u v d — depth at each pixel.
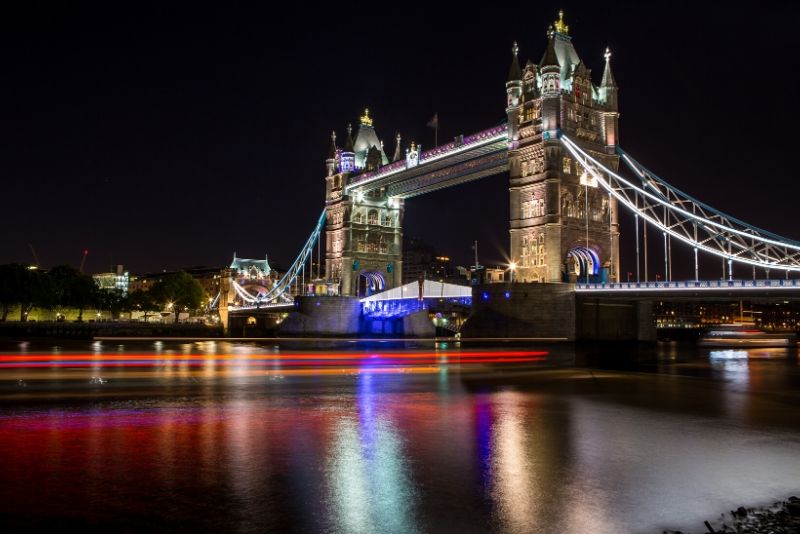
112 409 27.39
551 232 89.75
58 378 39.28
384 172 130.25
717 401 31.92
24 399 30.05
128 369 47.03
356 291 141.62
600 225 95.00
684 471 17.97
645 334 93.94
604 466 18.42
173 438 21.66
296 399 30.77
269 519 14.04
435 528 13.62
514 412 27.42
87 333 123.00
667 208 85.75
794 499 15.45
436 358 61.03
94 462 18.39
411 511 14.62
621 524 13.88
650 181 93.81
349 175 146.50
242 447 20.41
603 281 93.88
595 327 87.75
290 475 17.28
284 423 24.47
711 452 20.27
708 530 13.55
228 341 118.56
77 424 23.97
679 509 14.83
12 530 13.23
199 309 199.00
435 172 122.06
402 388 35.56
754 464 18.80
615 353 77.12
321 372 45.25
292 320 119.88
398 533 13.34
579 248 92.56
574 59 98.88
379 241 146.75
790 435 23.05
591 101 96.56
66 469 17.66
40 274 140.50
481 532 13.43
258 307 159.50
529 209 94.06
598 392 34.78
